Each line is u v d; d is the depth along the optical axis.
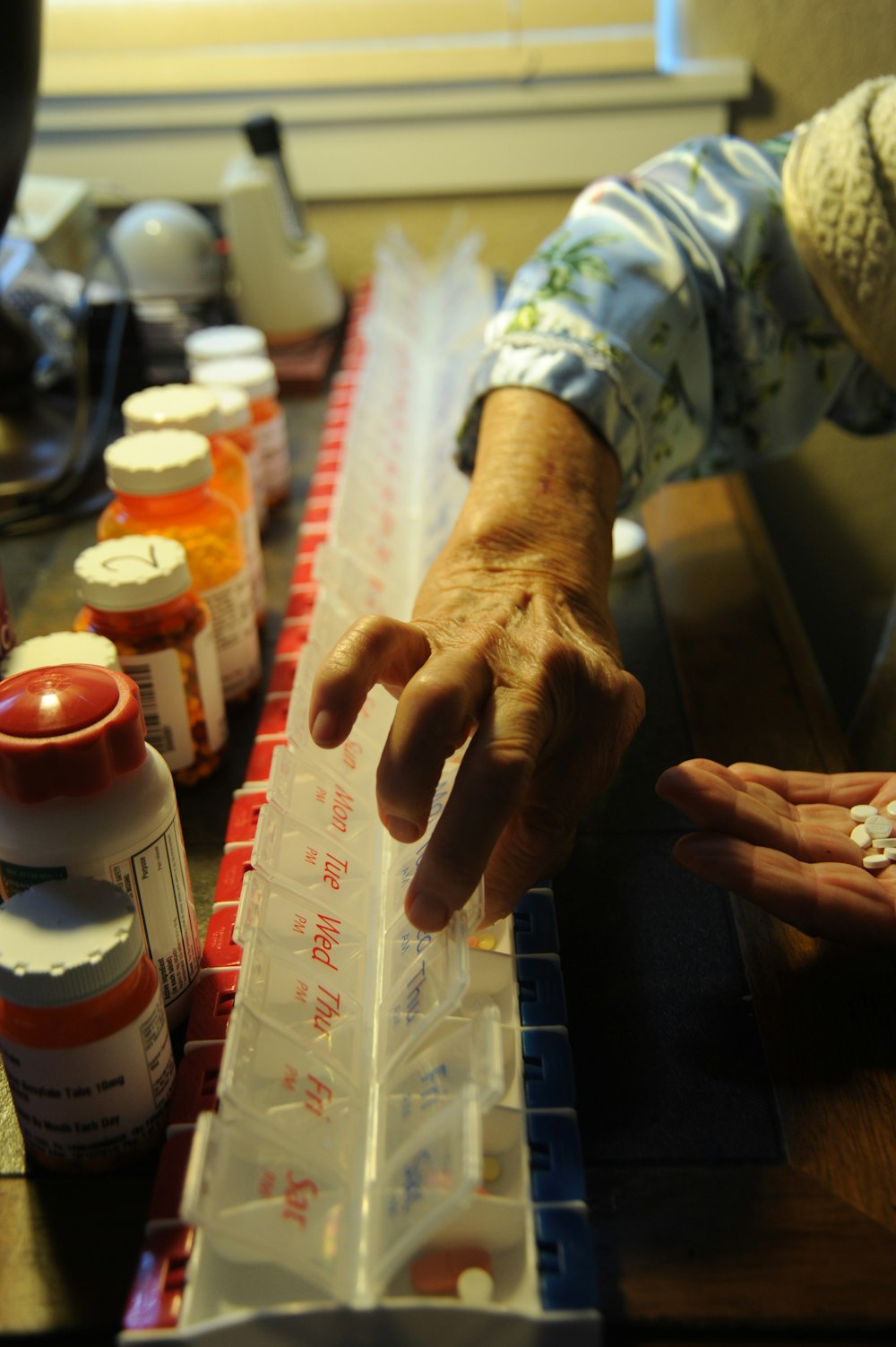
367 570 0.80
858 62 1.30
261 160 1.24
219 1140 0.41
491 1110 0.46
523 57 1.35
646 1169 0.47
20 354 1.06
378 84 1.37
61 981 0.42
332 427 1.13
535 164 1.41
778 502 1.42
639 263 0.76
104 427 1.09
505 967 0.53
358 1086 0.48
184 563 0.64
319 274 1.30
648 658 0.82
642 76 1.34
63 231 1.18
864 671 1.50
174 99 1.38
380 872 0.59
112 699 0.48
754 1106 0.50
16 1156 0.49
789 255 0.80
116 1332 0.42
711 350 0.81
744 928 0.59
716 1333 0.42
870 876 0.55
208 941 0.57
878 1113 0.49
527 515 0.64
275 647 0.84
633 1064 0.52
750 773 0.61
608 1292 0.43
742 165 0.83
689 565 0.94
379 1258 0.41
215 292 1.31
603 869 0.63
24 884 0.48
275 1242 0.40
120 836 0.48
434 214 1.48
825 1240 0.44
